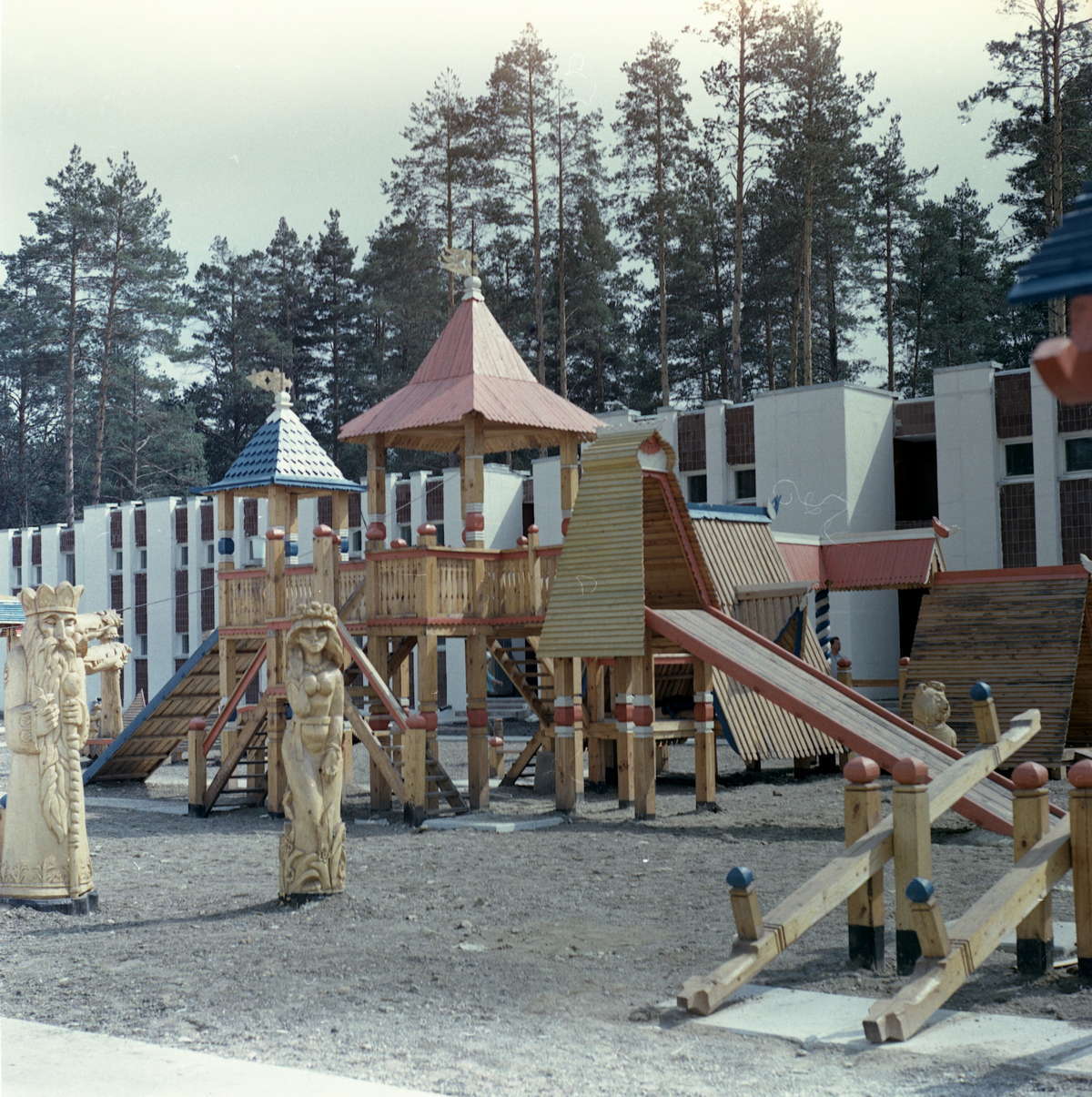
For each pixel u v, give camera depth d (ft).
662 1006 25.17
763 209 164.14
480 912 35.91
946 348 193.06
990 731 30.25
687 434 138.62
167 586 173.88
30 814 37.24
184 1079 20.97
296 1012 25.77
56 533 192.54
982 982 26.14
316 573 61.87
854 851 27.09
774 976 27.37
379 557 61.82
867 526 127.24
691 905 36.09
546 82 164.14
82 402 221.87
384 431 66.23
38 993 27.96
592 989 27.07
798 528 127.65
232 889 41.04
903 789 27.14
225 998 27.12
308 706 38.01
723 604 70.95
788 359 203.82
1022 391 121.80
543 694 69.05
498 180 164.76
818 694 52.85
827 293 195.11
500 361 69.62
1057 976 26.23
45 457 229.86
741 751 64.28
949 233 193.57
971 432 122.83
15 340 205.05
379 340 224.12
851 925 27.99
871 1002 24.85
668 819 55.57
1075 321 11.00
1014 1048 21.50
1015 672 70.03
